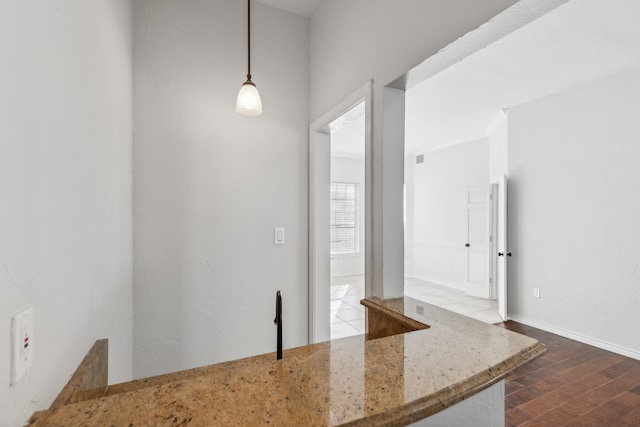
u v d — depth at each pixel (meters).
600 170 3.15
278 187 2.17
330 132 2.22
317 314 2.21
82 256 0.92
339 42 1.86
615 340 3.01
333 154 6.52
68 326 0.81
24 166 0.59
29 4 0.60
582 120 3.29
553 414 2.05
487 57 2.69
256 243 2.10
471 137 5.33
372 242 1.51
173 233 1.87
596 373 2.59
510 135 3.98
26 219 0.59
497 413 0.88
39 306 0.65
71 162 0.83
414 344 0.87
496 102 3.75
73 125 0.84
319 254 2.23
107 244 1.21
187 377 1.12
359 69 1.65
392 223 1.46
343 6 1.82
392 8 1.39
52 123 0.71
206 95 1.95
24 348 0.58
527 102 3.76
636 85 2.92
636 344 2.88
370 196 1.53
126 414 0.52
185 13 1.90
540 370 2.64
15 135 0.55
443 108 3.95
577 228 3.33
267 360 1.24
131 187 1.71
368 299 1.45
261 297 2.11
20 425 0.56
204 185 1.95
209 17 1.96
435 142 5.70
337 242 6.69
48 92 0.69
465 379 0.67
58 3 0.74
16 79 0.56
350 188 6.83
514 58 2.71
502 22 0.96
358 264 6.85
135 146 1.77
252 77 2.09
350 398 0.58
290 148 2.21
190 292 1.91
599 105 3.16
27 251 0.60
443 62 1.22
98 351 0.99
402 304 1.35
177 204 1.88
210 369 1.18
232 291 2.03
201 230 1.94
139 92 1.78
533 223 3.73
